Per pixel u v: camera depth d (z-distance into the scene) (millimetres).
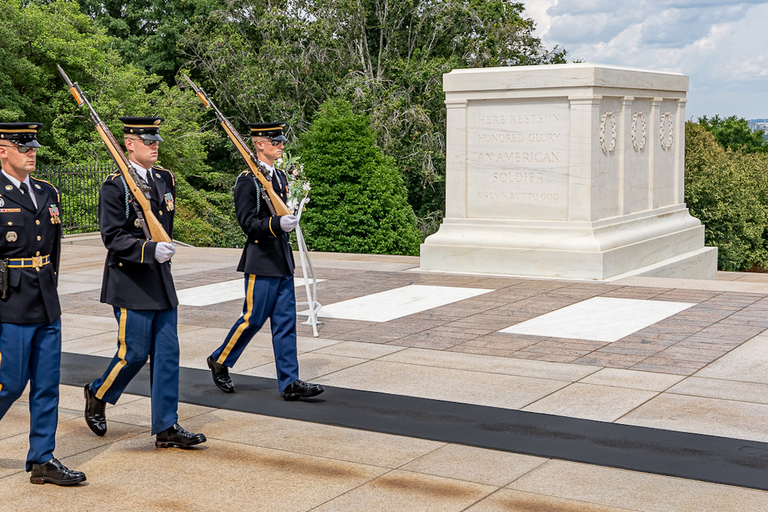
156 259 5012
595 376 6840
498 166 13000
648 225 14203
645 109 14289
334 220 29281
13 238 4711
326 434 5512
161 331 5305
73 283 12719
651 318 9203
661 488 4496
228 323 9344
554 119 12531
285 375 6320
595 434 5395
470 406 6059
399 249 30016
